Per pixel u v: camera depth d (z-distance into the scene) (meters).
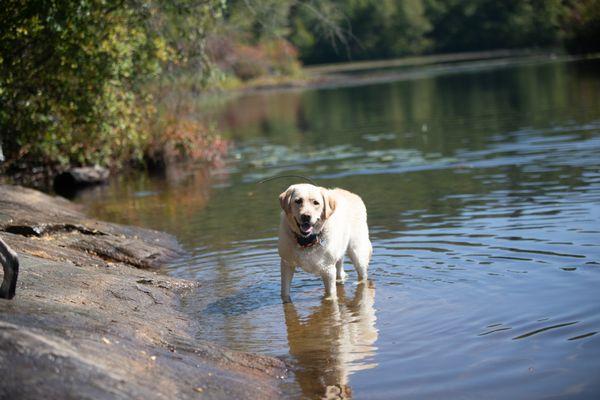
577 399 4.50
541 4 72.00
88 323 5.50
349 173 14.97
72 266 7.63
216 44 22.56
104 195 14.77
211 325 6.61
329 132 23.66
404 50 76.69
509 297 6.59
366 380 5.11
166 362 5.08
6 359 4.34
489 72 44.53
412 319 6.31
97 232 9.67
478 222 9.56
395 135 21.12
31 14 13.40
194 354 5.48
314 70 64.25
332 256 7.05
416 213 10.52
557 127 18.56
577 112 21.17
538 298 6.47
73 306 6.03
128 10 14.99
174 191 14.70
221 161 18.78
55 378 4.30
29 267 7.20
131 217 12.11
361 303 6.92
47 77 14.40
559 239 8.33
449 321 6.15
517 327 5.84
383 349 5.68
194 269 8.56
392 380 5.07
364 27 74.75
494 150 16.09
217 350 5.63
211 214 11.88
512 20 73.38
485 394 4.70
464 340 5.68
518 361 5.17
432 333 5.92
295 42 61.72
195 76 18.56
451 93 33.56
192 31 17.00
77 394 4.19
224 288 7.74
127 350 5.07
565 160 13.80
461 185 12.44
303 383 5.15
